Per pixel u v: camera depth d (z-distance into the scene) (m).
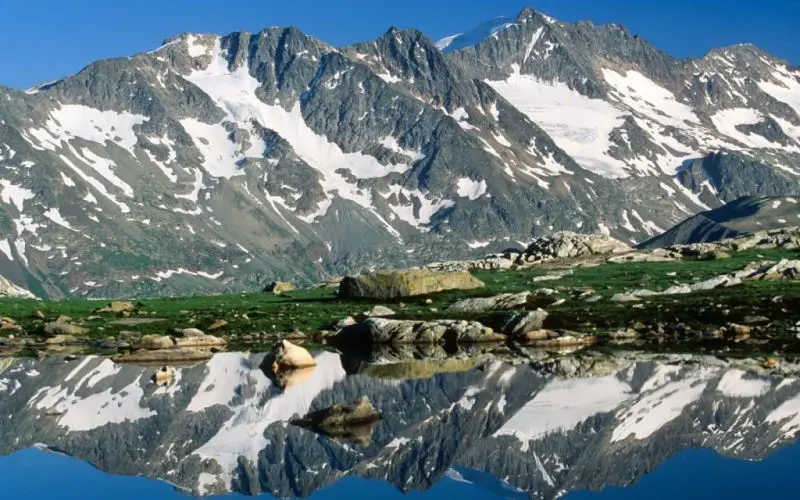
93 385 62.59
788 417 45.47
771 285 101.31
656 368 63.09
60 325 93.81
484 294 111.69
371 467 38.38
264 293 145.75
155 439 44.91
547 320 91.88
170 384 62.72
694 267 127.75
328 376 65.06
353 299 116.94
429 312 99.88
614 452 40.00
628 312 91.69
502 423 46.69
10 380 65.38
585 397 53.06
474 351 79.62
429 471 37.31
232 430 46.53
